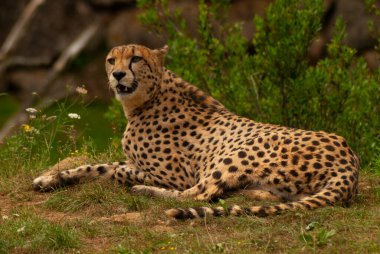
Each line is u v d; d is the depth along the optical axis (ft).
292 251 36.96
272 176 45.98
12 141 62.03
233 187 46.70
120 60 51.29
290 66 69.10
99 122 123.75
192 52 71.92
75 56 147.33
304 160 45.98
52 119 64.23
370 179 53.47
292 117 69.41
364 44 122.72
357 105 70.08
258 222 41.50
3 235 41.52
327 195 44.01
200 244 38.60
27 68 151.53
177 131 51.03
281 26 70.03
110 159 58.95
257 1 133.39
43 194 51.78
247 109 70.64
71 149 67.41
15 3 158.40
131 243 39.68
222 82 71.97
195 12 129.90
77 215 46.57
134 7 146.10
